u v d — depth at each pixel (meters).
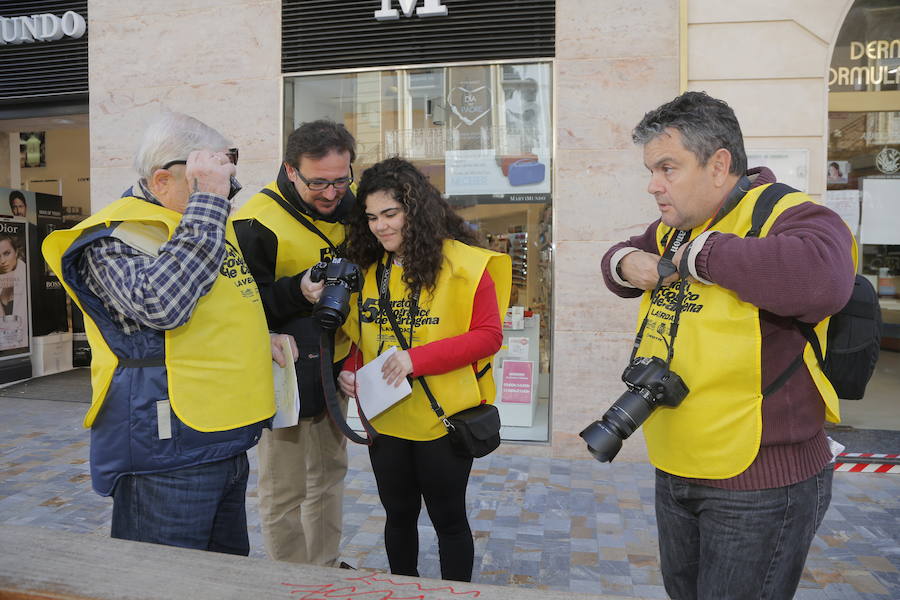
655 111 1.47
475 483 3.98
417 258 2.00
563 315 4.44
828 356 1.42
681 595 1.63
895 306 4.98
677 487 1.53
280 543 2.41
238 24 4.86
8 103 5.71
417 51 4.65
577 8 4.33
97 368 1.59
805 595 2.67
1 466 4.29
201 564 1.16
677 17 4.21
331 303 1.87
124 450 1.58
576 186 4.39
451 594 1.05
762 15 4.09
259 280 2.20
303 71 4.80
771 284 1.24
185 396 1.59
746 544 1.40
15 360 6.79
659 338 1.53
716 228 1.47
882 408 5.09
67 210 9.24
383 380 2.00
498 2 4.51
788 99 4.11
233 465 1.74
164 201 1.67
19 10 5.53
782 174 4.13
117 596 1.05
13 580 1.10
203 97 4.94
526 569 2.90
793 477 1.38
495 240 4.67
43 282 7.20
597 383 4.43
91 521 3.44
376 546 3.12
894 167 4.71
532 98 4.56
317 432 2.53
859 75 4.68
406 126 4.74
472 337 2.00
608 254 1.72
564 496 3.77
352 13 4.71
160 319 1.48
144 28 5.01
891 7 4.62
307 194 2.22
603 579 2.81
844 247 1.28
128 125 5.09
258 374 1.75
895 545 3.13
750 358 1.35
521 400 4.66
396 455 2.15
